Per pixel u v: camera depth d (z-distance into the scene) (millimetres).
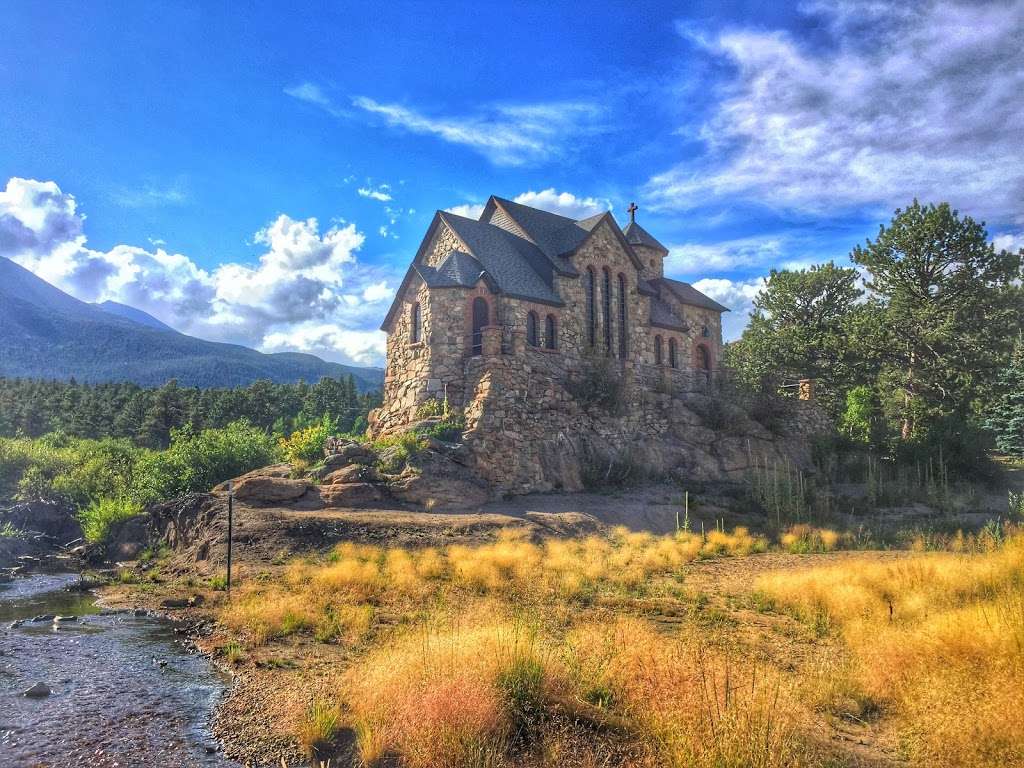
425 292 41594
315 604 17109
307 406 104062
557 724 9172
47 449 46156
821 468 46531
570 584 19047
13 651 14242
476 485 33219
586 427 40219
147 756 9211
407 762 8633
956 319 53438
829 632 14453
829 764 8055
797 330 64812
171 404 91062
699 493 39031
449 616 15055
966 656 10289
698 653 11102
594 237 48375
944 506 38656
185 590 20781
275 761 9055
